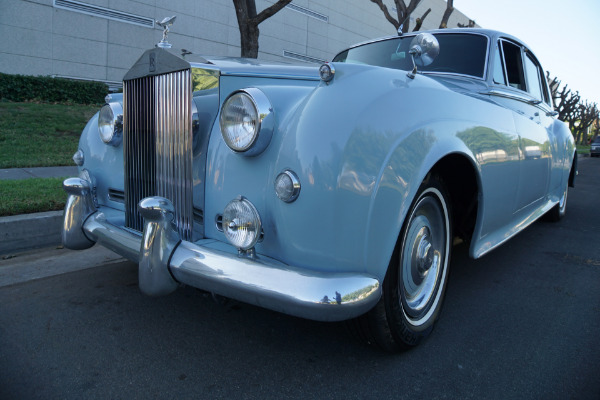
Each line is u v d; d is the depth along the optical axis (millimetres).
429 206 2205
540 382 1963
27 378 1915
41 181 5258
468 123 2275
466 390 1894
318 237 1681
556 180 4578
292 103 1915
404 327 2061
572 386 1937
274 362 2076
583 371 2061
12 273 3170
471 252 2559
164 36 2359
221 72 2090
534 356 2191
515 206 3094
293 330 2387
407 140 1817
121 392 1832
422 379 1968
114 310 2590
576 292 3102
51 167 6598
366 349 2207
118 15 14523
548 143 3828
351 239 1679
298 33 20016
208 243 1979
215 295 1898
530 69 3875
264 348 2197
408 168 1804
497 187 2633
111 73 14602
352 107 1730
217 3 17047
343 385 1908
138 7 14922
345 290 1584
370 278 1675
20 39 12625
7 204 3988
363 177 1671
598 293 3092
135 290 2881
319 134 1690
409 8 10656
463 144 2176
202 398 1803
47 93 12016
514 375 2018
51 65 13281
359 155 1671
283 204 1731
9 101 11281
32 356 2088
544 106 4098
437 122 2016
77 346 2188
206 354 2135
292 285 1584
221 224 2021
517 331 2467
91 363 2041
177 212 2188
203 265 1759
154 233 1857
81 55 13867
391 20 11219
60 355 2104
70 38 13578
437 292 2381
